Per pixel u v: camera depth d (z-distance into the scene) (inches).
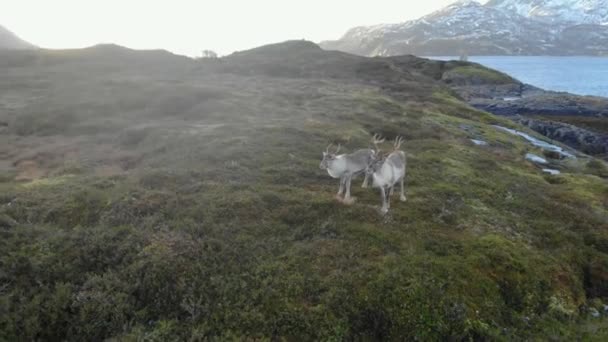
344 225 490.0
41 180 645.3
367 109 1330.0
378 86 2034.9
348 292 370.6
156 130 944.3
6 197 545.0
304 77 2226.9
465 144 1062.4
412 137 1061.8
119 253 414.3
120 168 738.8
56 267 394.6
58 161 804.6
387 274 387.2
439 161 820.0
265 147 784.9
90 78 1902.1
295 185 625.6
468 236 500.7
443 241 474.6
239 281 379.6
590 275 492.4
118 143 914.1
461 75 3304.6
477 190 667.4
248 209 511.5
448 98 1905.8
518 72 6963.6
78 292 366.3
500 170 840.3
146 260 393.1
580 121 2158.0
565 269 471.5
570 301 426.6
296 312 349.4
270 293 365.1
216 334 335.3
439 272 403.2
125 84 1594.5
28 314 343.0
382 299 366.6
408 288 372.2
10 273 383.2
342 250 433.4
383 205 542.0
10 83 1776.6
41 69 2185.0
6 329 327.9
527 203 640.4
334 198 565.0
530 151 1176.8
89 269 405.4
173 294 367.2
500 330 366.9
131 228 457.4
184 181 604.7
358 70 2453.2
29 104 1374.3
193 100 1326.3
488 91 3070.9
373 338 350.6
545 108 2445.9
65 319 348.5
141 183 595.8
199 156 724.0
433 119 1343.5
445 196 621.0
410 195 615.5
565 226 579.5
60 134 1048.8
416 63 3718.0
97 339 339.3
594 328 393.7
